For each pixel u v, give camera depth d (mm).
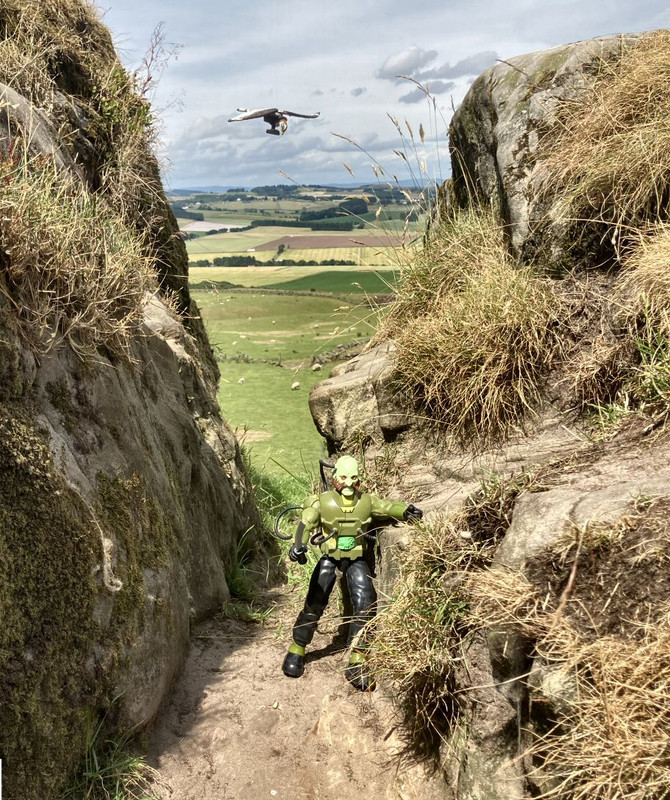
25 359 2682
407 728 2980
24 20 4977
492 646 2432
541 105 4484
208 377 6250
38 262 2826
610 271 3953
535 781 2211
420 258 4941
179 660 3457
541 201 4266
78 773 2660
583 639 2158
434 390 4012
